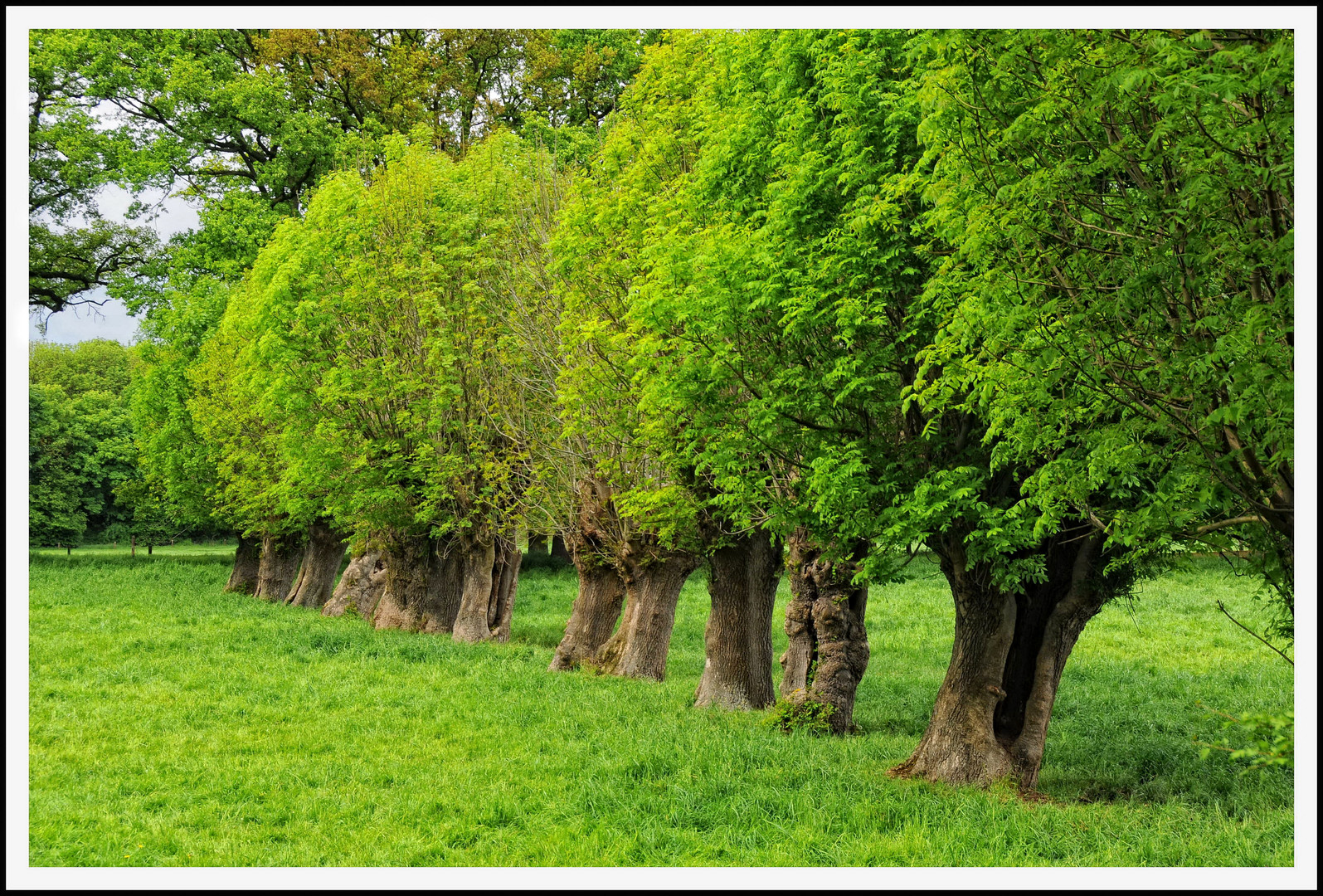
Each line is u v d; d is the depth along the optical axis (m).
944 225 8.15
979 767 11.06
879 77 10.62
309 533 34.53
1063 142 7.16
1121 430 6.70
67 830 9.59
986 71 7.29
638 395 15.09
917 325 10.06
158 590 36.44
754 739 12.78
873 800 10.07
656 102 17.55
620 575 20.80
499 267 21.50
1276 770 11.34
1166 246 6.36
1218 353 5.83
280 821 10.15
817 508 10.36
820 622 14.91
